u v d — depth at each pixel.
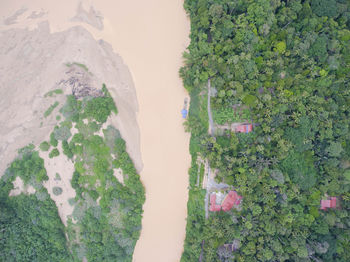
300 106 44.00
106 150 47.97
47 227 47.12
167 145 50.09
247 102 45.31
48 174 48.09
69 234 48.06
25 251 45.81
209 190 48.06
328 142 44.12
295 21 46.56
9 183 47.72
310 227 43.62
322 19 46.09
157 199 50.03
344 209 44.53
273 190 43.94
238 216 45.09
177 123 50.06
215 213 47.28
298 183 44.00
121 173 48.44
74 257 47.81
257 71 44.78
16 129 49.41
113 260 46.97
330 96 46.06
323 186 43.88
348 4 47.22
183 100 50.06
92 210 47.69
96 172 47.72
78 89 49.44
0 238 45.09
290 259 43.06
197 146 48.56
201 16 46.53
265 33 45.09
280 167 44.72
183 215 49.84
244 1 45.94
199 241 45.56
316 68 45.34
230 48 45.25
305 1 46.34
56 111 49.25
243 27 44.72
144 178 49.97
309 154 44.34
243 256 43.25
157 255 49.72
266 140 44.78
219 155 44.91
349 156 44.16
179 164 49.91
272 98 45.34
